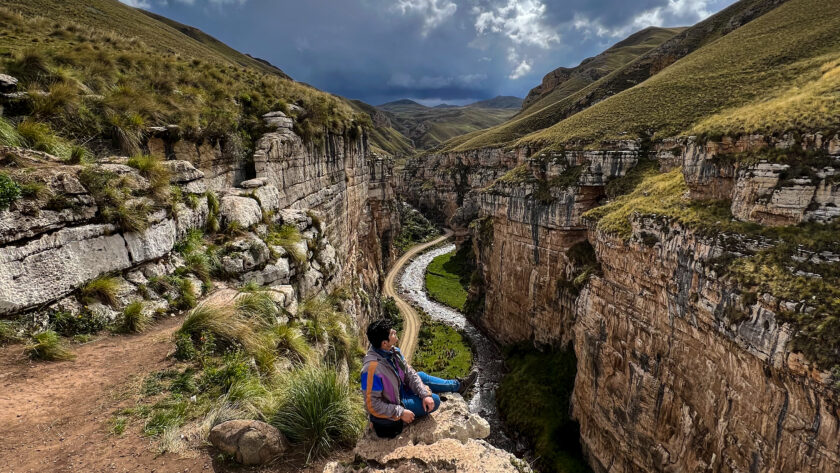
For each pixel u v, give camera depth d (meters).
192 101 20.48
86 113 14.02
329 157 33.50
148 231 10.70
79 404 6.48
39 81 14.31
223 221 14.80
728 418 19.66
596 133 51.28
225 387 7.43
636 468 26.78
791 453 16.34
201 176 14.39
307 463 6.07
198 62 27.78
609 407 29.47
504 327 55.06
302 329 12.02
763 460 17.61
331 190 33.84
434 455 5.07
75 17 36.16
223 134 20.62
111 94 16.02
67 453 5.43
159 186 11.73
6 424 5.72
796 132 20.02
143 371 7.61
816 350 15.24
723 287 19.84
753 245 19.70
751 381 18.36
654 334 25.62
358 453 5.35
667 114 48.78
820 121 19.56
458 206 129.50
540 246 48.00
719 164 23.72
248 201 16.05
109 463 5.37
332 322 14.50
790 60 46.16
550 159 49.44
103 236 9.50
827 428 15.05
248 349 9.00
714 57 62.50
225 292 11.50
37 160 9.42
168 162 13.23
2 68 13.61
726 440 19.72
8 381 6.61
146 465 5.44
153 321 9.68
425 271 89.88
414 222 126.00
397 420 5.52
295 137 26.02
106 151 14.20
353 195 43.34
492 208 56.72
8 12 22.98
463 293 75.88
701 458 21.45
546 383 40.41
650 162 43.84
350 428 6.83
